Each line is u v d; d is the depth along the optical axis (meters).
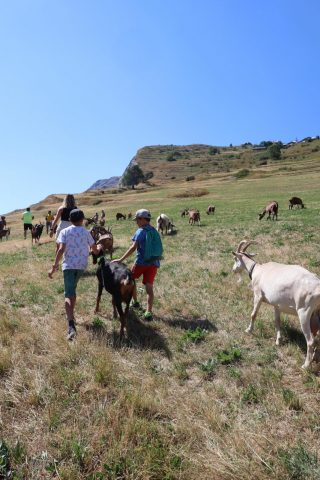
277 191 61.19
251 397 5.11
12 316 7.58
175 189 92.25
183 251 15.35
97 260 7.61
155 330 7.30
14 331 6.83
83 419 4.61
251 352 6.42
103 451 4.14
